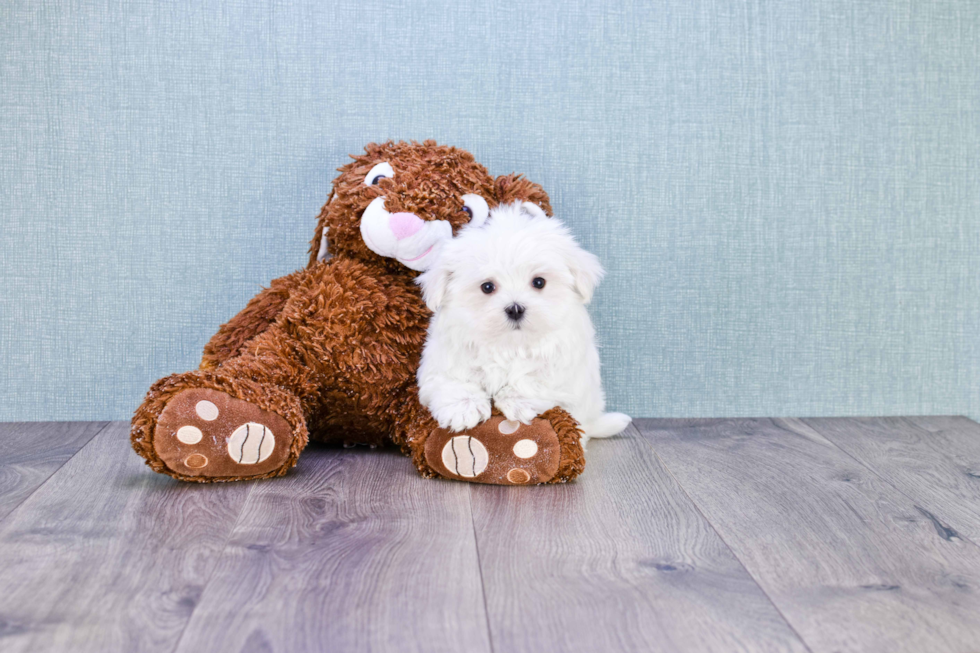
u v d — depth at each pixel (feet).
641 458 4.82
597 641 2.67
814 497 4.14
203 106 5.42
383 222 4.47
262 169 5.50
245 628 2.72
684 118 5.62
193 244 5.52
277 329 4.66
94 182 5.42
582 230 5.67
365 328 4.62
